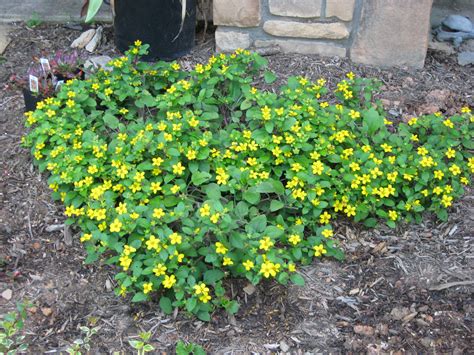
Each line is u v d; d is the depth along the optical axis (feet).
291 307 3.87
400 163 4.29
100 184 4.25
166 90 5.04
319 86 4.81
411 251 4.24
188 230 3.66
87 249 3.86
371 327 3.74
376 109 4.92
